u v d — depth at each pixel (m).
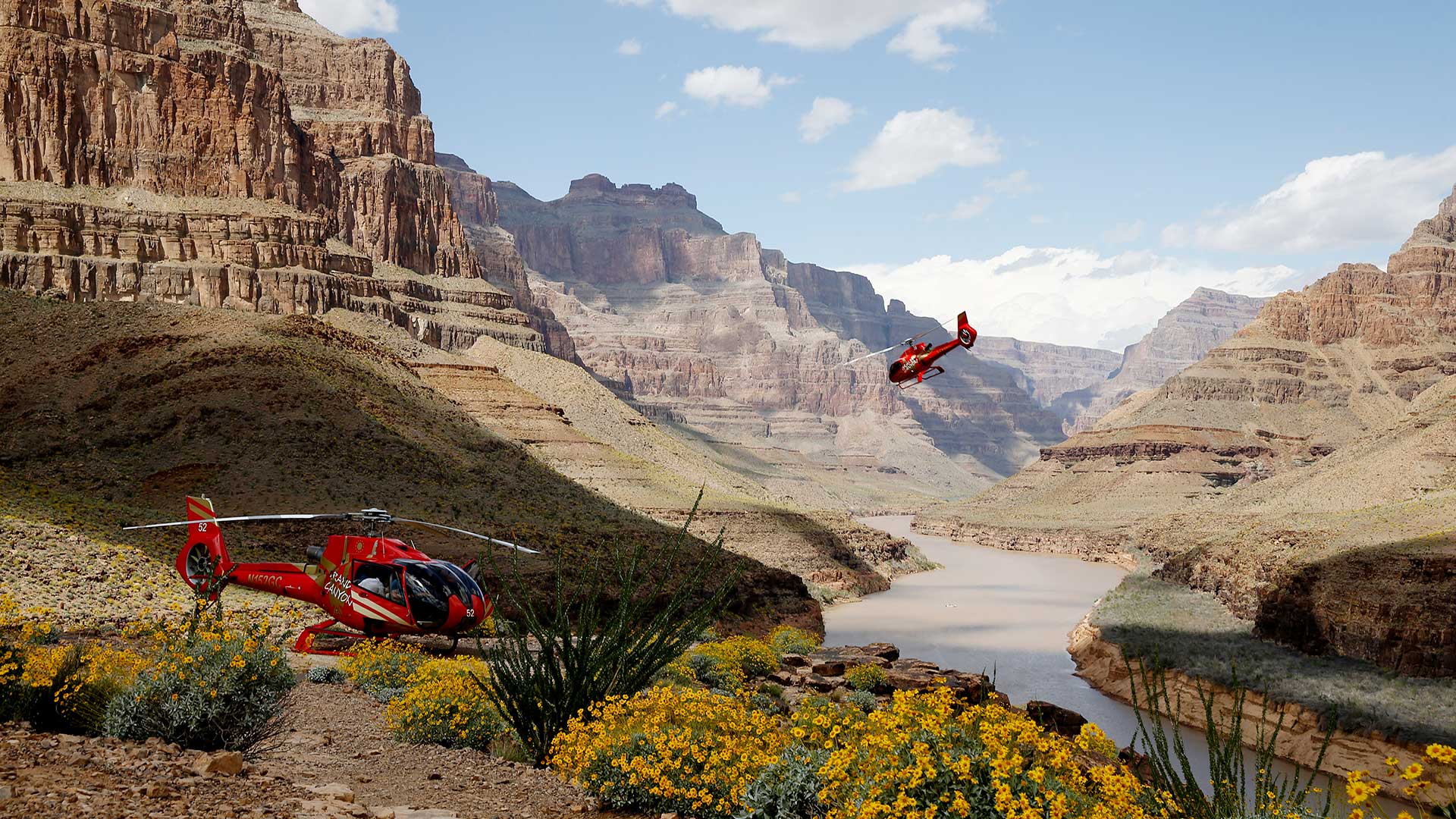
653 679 27.61
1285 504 160.88
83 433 78.62
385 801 13.91
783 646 51.75
